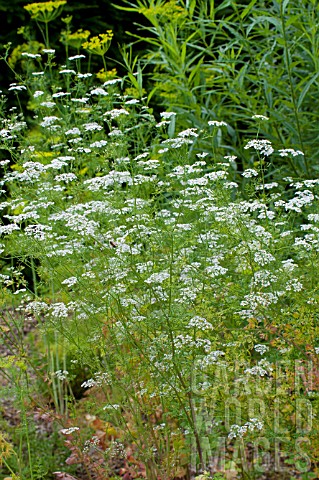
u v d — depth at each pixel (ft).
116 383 12.21
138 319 11.62
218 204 12.42
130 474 14.38
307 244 11.69
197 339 11.51
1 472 15.74
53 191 13.91
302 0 17.67
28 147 15.25
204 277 11.92
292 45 17.65
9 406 17.95
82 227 12.12
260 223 13.65
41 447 16.46
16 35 27.20
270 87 17.48
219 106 18.53
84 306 12.57
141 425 12.59
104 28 27.25
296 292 11.87
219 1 24.64
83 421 16.25
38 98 17.26
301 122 18.12
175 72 18.21
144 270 11.98
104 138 17.81
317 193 13.42
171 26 18.34
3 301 12.95
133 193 13.15
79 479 15.25
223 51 18.45
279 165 18.69
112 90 16.47
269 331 11.57
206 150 18.25
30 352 19.99
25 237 12.62
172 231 11.48
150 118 15.44
